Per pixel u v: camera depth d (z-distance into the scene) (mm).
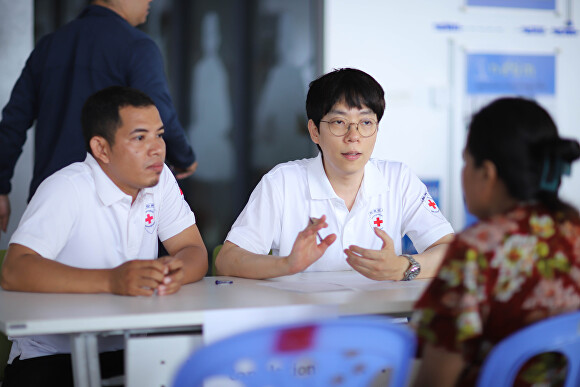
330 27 3352
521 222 1090
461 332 1033
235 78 3283
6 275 1496
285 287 1534
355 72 1833
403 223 2021
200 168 3273
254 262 1714
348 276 1754
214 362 832
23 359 1570
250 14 3275
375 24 3402
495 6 3547
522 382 1087
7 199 2939
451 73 3512
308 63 3352
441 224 1955
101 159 1633
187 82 3223
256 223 1907
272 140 3348
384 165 2035
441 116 3512
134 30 2779
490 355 984
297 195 1945
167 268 1442
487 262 1054
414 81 3467
